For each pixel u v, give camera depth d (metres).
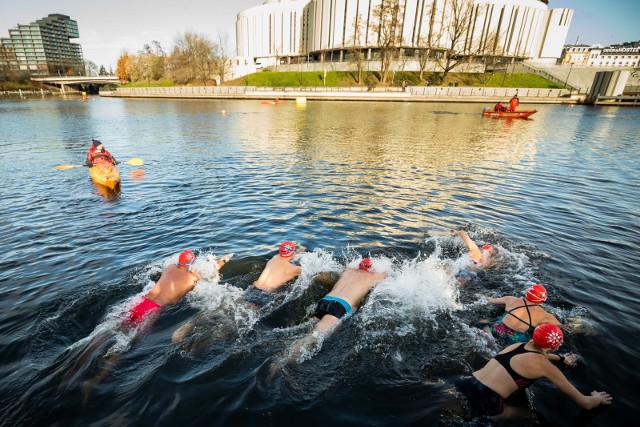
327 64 80.06
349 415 3.12
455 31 67.19
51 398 3.24
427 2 69.62
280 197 9.70
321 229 7.47
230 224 7.77
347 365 3.69
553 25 87.50
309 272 5.58
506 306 4.44
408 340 4.07
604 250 6.57
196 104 53.72
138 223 7.85
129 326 4.18
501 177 12.02
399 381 3.49
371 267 5.23
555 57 91.56
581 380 3.53
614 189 10.75
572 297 4.98
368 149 17.06
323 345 3.98
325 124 27.39
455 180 11.55
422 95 56.66
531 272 5.68
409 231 7.38
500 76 67.75
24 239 7.01
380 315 4.47
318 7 81.88
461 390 3.34
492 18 78.50
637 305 4.84
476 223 7.86
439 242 6.81
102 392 3.32
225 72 83.56
